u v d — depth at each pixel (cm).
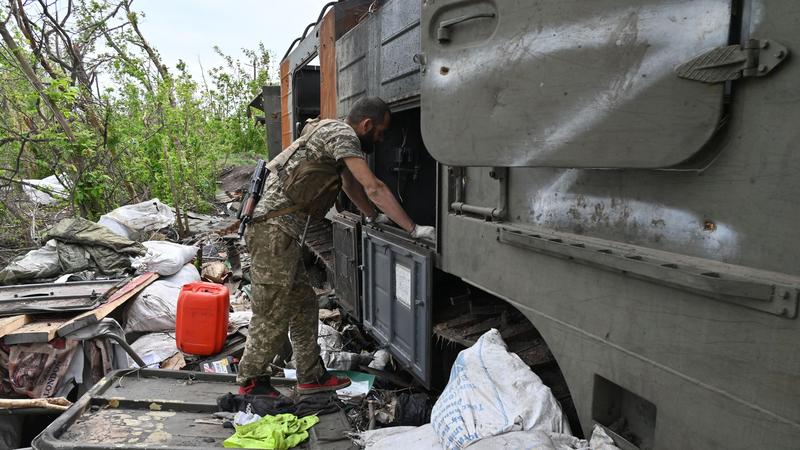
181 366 416
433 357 308
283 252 288
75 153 773
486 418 197
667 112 142
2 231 768
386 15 326
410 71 293
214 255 819
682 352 150
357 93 386
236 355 444
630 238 170
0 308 389
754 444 133
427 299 294
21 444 343
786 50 121
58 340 366
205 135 1320
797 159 122
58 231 550
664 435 159
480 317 298
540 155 175
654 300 158
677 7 138
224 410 298
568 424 201
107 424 284
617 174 173
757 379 131
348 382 330
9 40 737
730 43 133
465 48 201
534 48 173
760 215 131
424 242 300
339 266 473
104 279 499
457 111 207
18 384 359
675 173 153
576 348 191
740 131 134
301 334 315
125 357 406
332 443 261
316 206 290
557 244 189
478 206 251
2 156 904
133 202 962
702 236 146
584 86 160
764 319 128
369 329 391
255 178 295
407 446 222
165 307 480
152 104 1040
